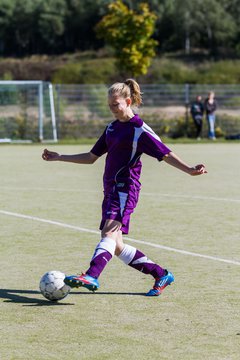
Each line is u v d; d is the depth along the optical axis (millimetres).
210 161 41812
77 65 122250
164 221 21094
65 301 12469
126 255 12789
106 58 137250
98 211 22984
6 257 16047
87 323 11148
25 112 59625
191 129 61562
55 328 10891
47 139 59469
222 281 13961
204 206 24172
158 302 12414
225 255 16438
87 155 12875
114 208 12258
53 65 125375
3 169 37250
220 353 9742
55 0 167250
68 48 164625
